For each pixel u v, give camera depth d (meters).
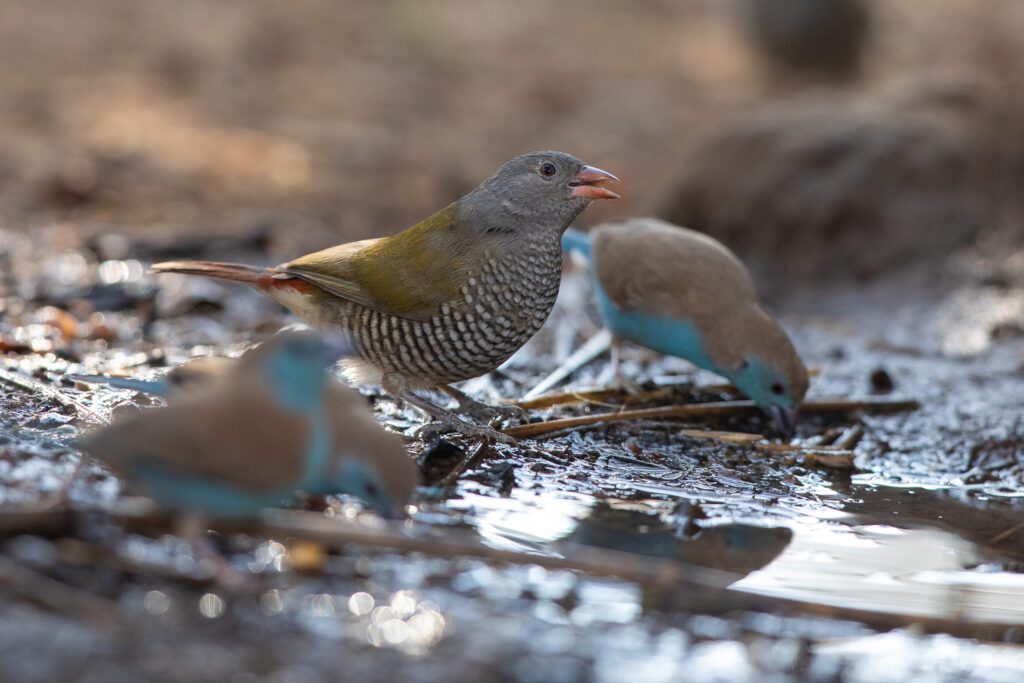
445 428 10.34
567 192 10.19
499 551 7.20
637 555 8.20
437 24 30.39
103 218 17.72
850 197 19.05
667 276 11.75
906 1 33.84
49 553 6.72
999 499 10.41
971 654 7.07
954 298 17.16
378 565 7.30
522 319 10.32
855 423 12.03
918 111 20.05
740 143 20.03
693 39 32.25
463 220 10.20
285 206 19.48
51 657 5.85
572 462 10.14
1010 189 19.27
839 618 7.31
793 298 18.36
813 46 27.81
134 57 25.95
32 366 10.90
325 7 30.92
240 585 6.75
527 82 27.75
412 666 6.16
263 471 6.81
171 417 6.84
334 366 10.64
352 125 23.98
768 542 8.82
